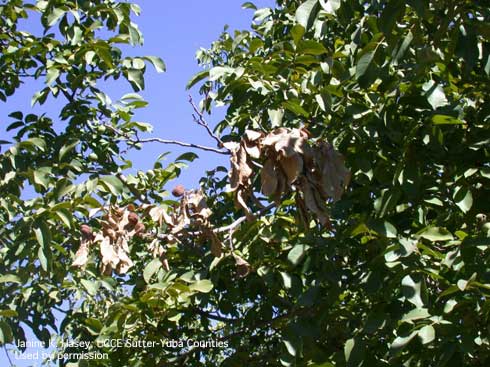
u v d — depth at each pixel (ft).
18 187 16.30
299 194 11.16
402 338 10.82
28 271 14.96
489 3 11.85
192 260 16.29
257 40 13.80
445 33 12.17
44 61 18.04
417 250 11.73
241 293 16.22
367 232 13.17
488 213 13.46
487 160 13.14
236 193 10.81
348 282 14.23
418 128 12.69
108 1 18.74
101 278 16.01
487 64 12.28
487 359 12.23
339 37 16.71
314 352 12.76
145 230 14.14
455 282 11.71
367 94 13.42
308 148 10.53
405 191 12.42
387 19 10.91
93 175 15.25
